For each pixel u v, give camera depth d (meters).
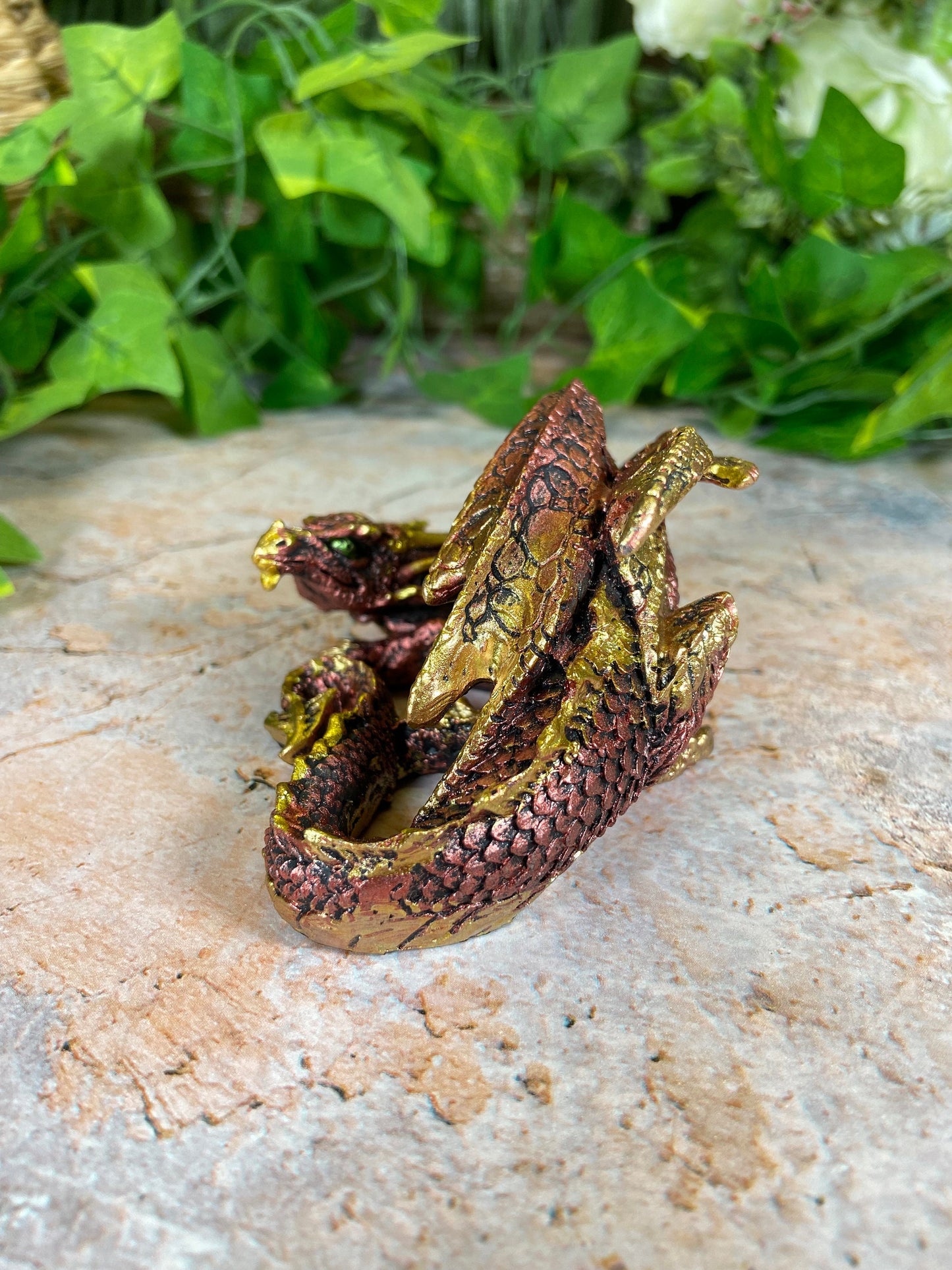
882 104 0.27
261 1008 0.13
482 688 0.16
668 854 0.15
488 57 0.35
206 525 0.25
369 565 0.17
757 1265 0.10
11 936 0.14
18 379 0.31
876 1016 0.13
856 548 0.25
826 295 0.27
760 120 0.26
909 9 0.26
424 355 0.37
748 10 0.27
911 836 0.16
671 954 0.14
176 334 0.29
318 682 0.16
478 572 0.13
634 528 0.13
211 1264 0.10
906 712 0.19
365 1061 0.12
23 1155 0.11
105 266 0.26
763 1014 0.13
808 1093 0.12
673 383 0.29
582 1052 0.12
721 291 0.31
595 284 0.30
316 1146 0.11
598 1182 0.11
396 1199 0.11
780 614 0.22
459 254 0.33
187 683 0.19
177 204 0.33
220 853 0.15
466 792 0.13
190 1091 0.12
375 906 0.13
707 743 0.17
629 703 0.13
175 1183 0.11
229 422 0.31
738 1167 0.11
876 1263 0.10
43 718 0.18
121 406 0.33
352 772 0.15
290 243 0.30
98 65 0.26
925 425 0.31
